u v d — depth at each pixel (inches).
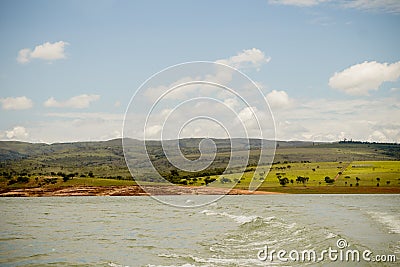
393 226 1492.4
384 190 3912.4
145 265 943.7
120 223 1854.1
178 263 949.8
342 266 815.1
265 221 1667.1
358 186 3964.1
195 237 1352.1
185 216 2113.7
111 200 3526.1
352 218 1823.3
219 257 992.9
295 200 3208.7
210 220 1879.9
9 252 1152.2
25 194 4175.7
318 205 2743.6
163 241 1293.1
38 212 2554.1
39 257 1079.6
